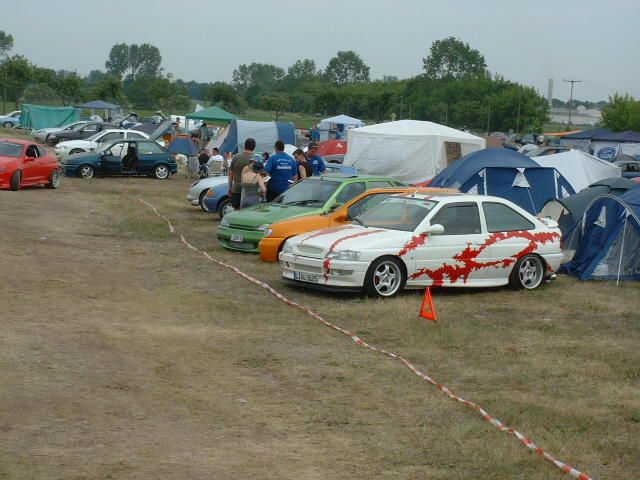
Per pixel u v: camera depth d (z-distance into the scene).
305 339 9.82
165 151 35.03
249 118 95.00
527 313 12.02
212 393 7.52
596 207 15.49
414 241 12.66
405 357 9.30
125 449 5.93
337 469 5.85
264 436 6.48
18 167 25.58
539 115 93.31
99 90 89.50
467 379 8.49
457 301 12.70
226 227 16.52
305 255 12.66
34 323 9.41
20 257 13.84
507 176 20.44
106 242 16.81
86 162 33.25
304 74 162.25
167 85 97.50
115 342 8.97
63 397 6.95
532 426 7.02
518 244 13.55
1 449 5.73
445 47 129.00
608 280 15.10
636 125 70.06
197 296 11.99
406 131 28.83
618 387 8.34
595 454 6.39
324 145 40.47
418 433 6.71
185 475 5.54
